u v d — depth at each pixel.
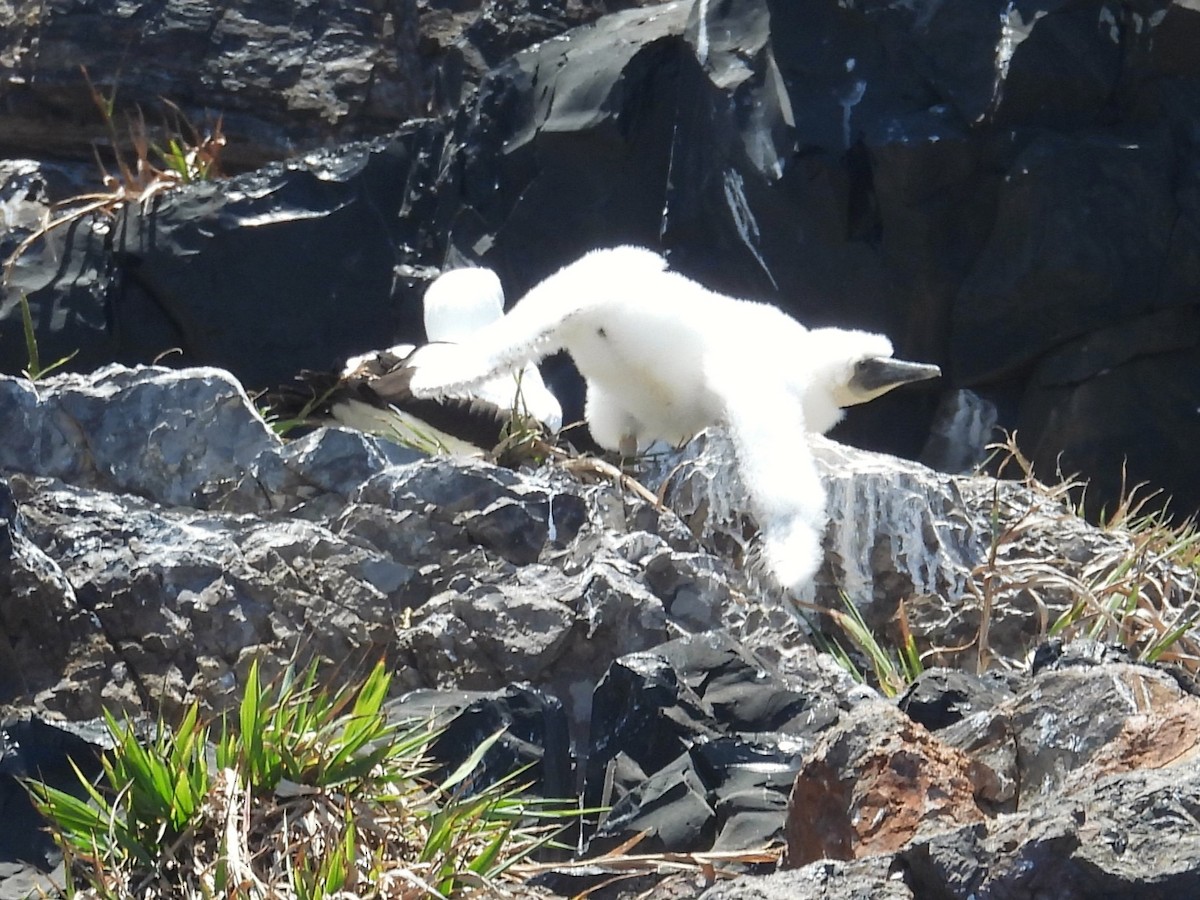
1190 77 46.50
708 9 48.72
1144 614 25.97
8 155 57.62
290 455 24.11
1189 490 47.94
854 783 15.09
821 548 24.73
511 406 29.22
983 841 12.65
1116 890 11.98
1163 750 15.12
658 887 15.96
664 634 21.92
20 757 16.66
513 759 18.09
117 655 21.28
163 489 24.06
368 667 21.83
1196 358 47.69
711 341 27.27
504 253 49.72
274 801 16.06
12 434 23.86
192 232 49.09
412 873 15.25
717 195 47.81
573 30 51.91
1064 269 46.38
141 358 49.44
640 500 24.64
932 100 46.53
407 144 51.62
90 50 56.66
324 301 49.59
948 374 48.38
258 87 57.03
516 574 22.78
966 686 19.41
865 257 47.19
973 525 27.17
